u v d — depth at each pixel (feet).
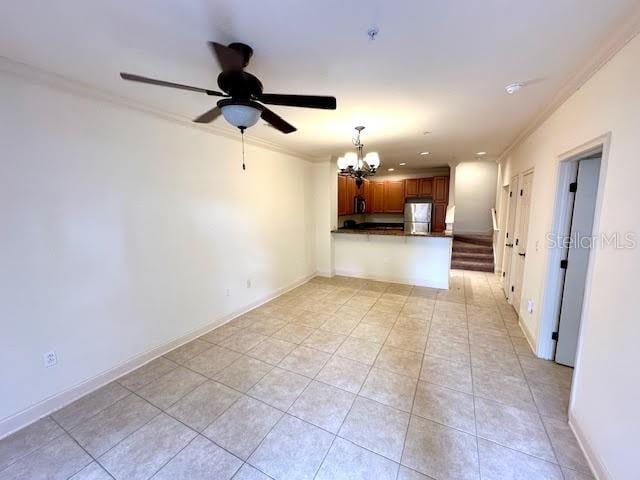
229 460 5.39
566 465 5.18
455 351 9.09
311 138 12.14
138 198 8.25
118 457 5.48
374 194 26.94
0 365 5.94
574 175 7.71
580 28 4.70
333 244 18.33
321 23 4.56
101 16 4.34
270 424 6.24
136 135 8.09
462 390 7.23
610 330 4.85
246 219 12.23
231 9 4.20
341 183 21.44
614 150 5.05
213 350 9.36
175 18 4.42
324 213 17.60
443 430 5.99
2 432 5.99
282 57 5.64
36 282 6.38
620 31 4.67
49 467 5.29
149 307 8.71
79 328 7.14
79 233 7.04
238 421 6.34
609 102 5.27
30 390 6.37
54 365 6.72
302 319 11.71
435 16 4.40
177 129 9.19
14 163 5.96
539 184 9.42
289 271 15.43
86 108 7.00
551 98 7.78
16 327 6.13
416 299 13.91
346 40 5.06
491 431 5.94
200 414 6.56
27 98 6.06
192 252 9.96
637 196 4.30
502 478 4.95
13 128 5.91
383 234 16.62
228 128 10.51
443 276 15.69
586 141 6.21
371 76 6.49
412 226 24.84
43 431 6.11
